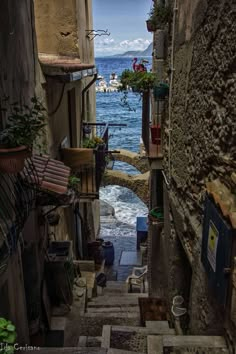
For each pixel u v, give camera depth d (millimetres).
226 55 2689
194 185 3854
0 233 2965
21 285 3836
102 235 16297
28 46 4992
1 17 3721
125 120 36781
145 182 14453
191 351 2854
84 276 8703
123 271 12586
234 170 2604
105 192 23328
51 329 5492
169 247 5633
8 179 3486
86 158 7242
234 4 2508
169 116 5379
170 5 5523
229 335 2727
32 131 3275
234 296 2453
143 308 6031
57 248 6445
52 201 4566
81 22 8656
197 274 3525
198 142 3629
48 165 4566
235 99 2537
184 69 4320
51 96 6336
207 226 3041
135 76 6062
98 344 4223
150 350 2986
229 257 2486
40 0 7645
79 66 6551
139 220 14992
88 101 11883
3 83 3689
